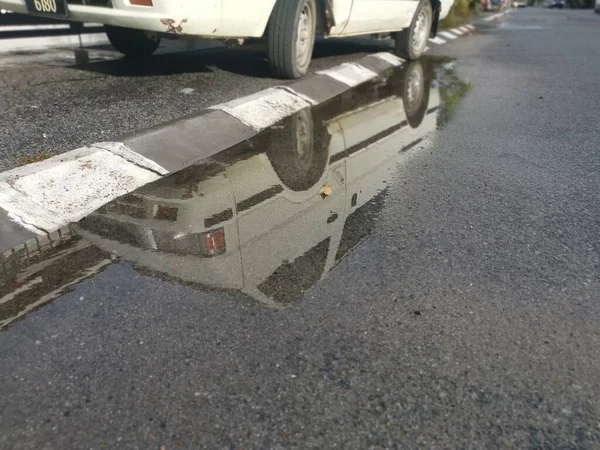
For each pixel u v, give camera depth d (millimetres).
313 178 2852
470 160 3174
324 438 1237
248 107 3764
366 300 1778
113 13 3783
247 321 1664
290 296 1794
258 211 2422
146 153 2854
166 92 4117
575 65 6918
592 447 1223
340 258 2039
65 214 2277
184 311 1709
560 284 1880
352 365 1477
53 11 4117
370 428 1268
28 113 3420
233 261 2000
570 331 1629
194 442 1218
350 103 4555
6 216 2139
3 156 2684
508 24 15445
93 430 1249
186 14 3684
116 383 1398
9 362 1474
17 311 1695
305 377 1429
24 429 1250
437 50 8508
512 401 1354
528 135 3701
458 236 2221
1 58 5246
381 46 8203
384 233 2246
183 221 2299
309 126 3801
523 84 5582
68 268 1932
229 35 4188
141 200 2488
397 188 2736
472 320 1677
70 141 2941
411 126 3916
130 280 1870
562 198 2617
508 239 2199
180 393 1365
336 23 5199
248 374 1437
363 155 3236
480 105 4625
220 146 3242
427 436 1248
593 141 3559
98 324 1641
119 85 4301
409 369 1463
